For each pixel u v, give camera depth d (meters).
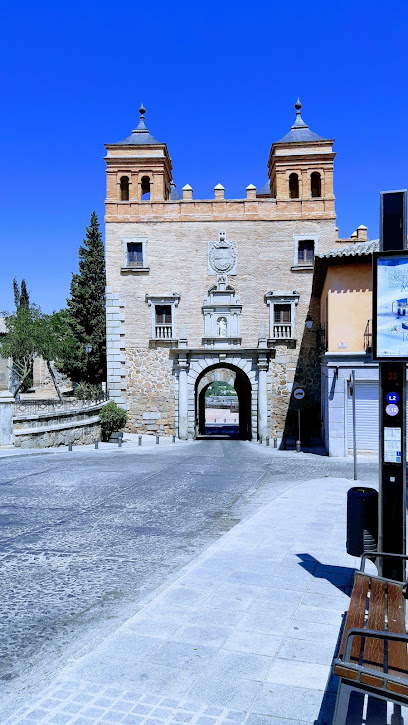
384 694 3.73
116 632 5.81
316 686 4.77
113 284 33.50
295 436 32.19
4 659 5.50
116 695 4.65
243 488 15.05
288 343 32.81
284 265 32.91
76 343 44.50
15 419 23.94
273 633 5.79
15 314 39.00
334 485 14.95
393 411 6.12
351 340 23.16
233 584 7.20
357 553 6.82
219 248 33.03
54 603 6.98
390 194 5.99
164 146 33.59
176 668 5.07
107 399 33.75
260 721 4.29
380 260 5.90
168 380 33.34
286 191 33.22
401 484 6.12
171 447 27.98
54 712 4.43
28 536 10.08
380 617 4.70
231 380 37.91
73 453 23.75
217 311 32.97
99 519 11.39
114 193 33.78
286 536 9.49
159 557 8.88
